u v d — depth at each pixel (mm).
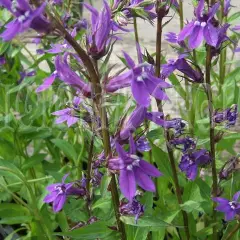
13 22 120
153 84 134
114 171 140
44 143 279
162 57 219
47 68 357
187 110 233
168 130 189
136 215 154
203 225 236
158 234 199
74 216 192
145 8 171
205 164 190
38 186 263
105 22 132
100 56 134
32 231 224
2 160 199
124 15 156
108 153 144
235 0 371
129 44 352
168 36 181
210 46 171
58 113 172
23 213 222
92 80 135
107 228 162
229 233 198
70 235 159
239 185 211
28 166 237
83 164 297
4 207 213
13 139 255
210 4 172
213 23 167
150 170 137
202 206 197
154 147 200
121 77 135
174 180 198
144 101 130
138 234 172
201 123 214
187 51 175
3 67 280
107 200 186
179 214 215
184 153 189
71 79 140
